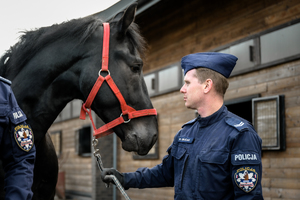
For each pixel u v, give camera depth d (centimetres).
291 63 314
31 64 164
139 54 175
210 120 141
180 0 479
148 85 546
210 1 427
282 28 324
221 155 130
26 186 131
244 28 375
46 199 196
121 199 595
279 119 315
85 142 866
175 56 490
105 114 163
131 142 161
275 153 324
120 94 159
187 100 146
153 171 162
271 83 333
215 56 144
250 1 369
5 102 133
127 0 427
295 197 300
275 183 322
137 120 164
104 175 152
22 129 137
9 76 166
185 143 145
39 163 180
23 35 172
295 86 308
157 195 507
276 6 336
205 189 130
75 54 163
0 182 159
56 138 1028
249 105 429
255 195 124
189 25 463
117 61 162
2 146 135
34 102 162
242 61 369
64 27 168
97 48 162
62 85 165
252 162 126
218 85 142
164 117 503
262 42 345
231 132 133
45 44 166
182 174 139
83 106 166
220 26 410
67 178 948
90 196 809
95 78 159
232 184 132
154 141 167
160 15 521
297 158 301
